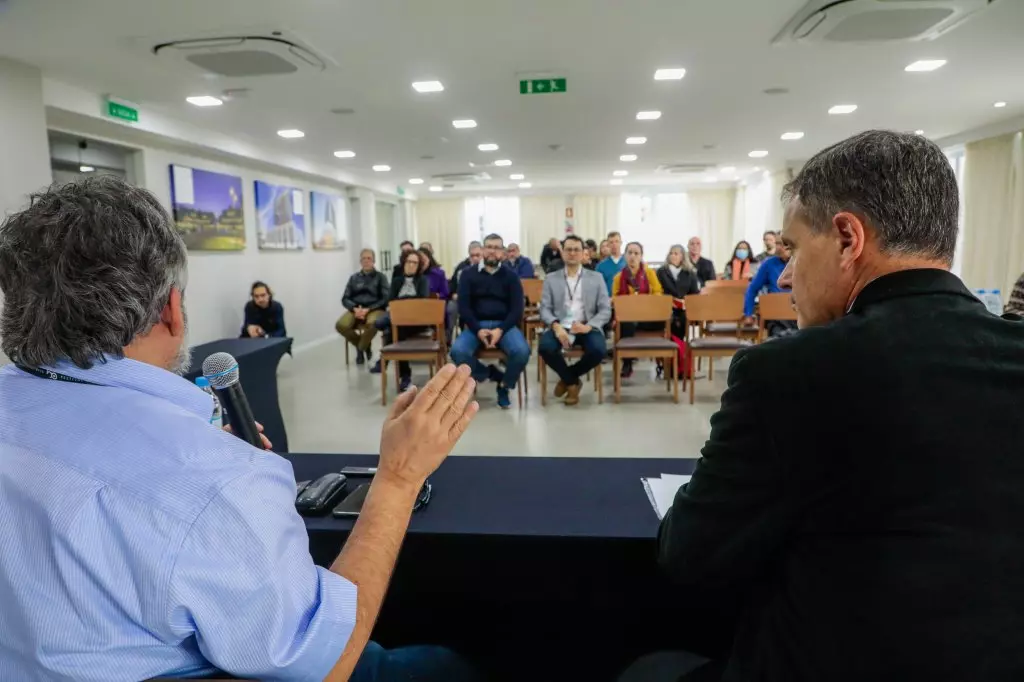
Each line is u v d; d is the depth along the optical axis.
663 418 4.02
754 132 6.55
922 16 3.15
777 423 0.60
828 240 0.71
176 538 0.49
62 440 0.53
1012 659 0.53
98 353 0.57
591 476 1.31
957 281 0.65
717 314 4.56
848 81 4.52
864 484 0.57
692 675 0.82
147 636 0.51
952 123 6.20
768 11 3.14
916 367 0.57
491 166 8.90
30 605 0.50
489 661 1.26
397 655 1.12
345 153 7.33
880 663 0.55
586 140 6.90
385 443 0.74
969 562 0.54
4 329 0.57
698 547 0.67
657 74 4.23
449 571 1.18
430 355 4.52
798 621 0.61
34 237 0.55
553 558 1.12
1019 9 3.18
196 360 2.63
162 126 5.18
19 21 3.07
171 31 3.23
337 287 9.34
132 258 0.57
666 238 12.59
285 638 0.53
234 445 0.57
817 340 0.61
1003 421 0.56
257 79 4.16
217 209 6.38
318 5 2.96
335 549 1.09
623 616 1.21
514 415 4.15
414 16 3.11
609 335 5.35
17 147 3.70
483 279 4.49
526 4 3.00
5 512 0.51
